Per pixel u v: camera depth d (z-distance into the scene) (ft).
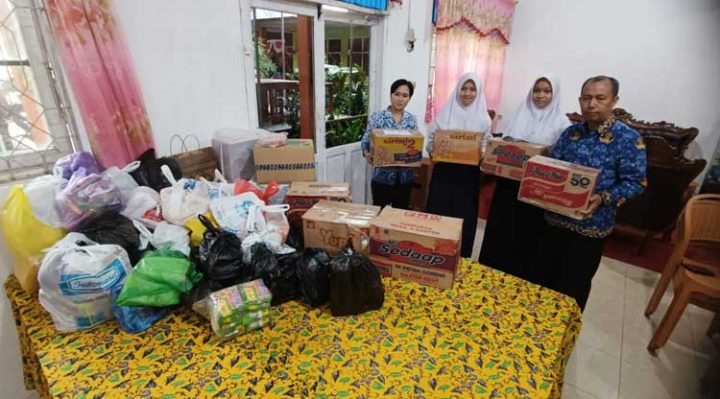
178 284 3.65
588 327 7.01
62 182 4.36
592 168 4.92
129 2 5.37
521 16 15.08
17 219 3.95
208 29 6.50
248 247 4.23
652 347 6.39
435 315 3.82
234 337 3.44
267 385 2.93
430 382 2.99
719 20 11.48
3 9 4.32
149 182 5.27
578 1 13.78
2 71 4.45
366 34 10.22
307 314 3.81
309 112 9.51
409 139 7.34
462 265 4.79
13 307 4.26
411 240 4.19
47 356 3.21
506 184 7.04
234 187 5.57
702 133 12.46
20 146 4.74
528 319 3.79
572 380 5.78
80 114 5.08
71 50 4.64
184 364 3.13
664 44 12.50
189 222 4.58
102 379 2.97
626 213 9.83
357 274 3.71
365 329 3.60
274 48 8.17
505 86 16.28
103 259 3.54
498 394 2.89
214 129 7.05
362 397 2.84
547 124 6.76
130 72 5.31
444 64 12.29
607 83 4.89
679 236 6.73
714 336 6.82
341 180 11.09
